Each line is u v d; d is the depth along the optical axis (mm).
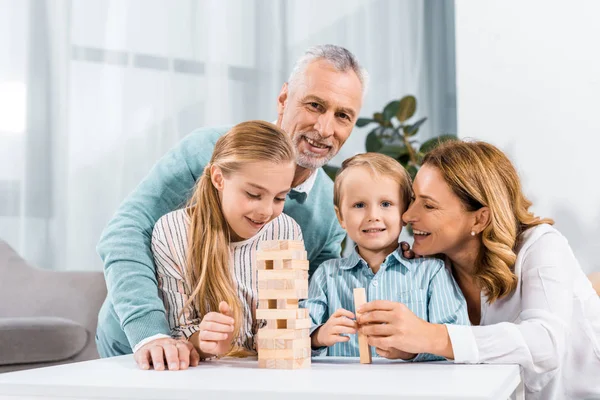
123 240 1289
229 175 1200
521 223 1275
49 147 2943
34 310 2160
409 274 1253
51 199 2936
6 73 2906
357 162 1312
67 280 2203
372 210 1272
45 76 2951
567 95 1985
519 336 1049
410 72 3475
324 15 3389
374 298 1242
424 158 1289
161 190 1438
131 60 3096
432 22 3508
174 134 3145
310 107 1518
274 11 3318
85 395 834
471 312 1323
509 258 1192
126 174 3062
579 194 1964
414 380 853
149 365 1021
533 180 2018
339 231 1639
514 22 2053
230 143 1211
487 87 2084
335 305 1271
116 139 3057
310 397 763
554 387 1207
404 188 1297
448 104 3492
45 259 2908
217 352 1059
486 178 1213
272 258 1037
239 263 1286
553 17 2008
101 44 3059
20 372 974
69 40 2994
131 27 3105
